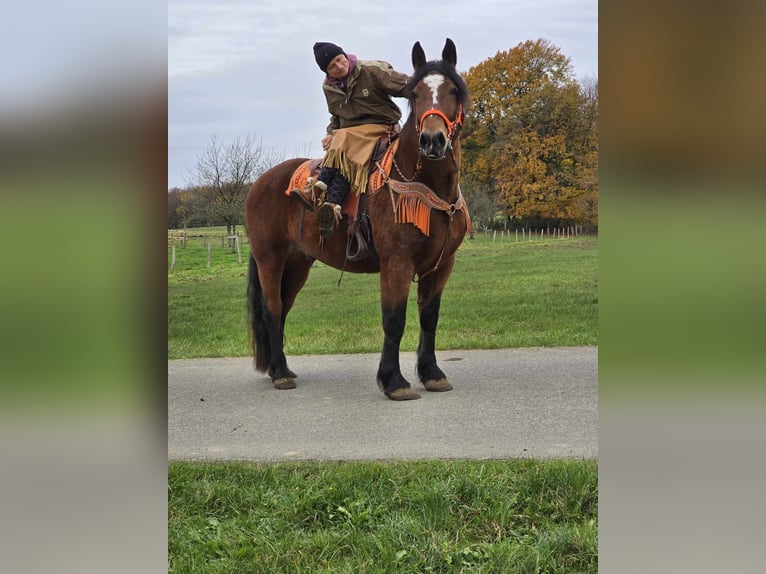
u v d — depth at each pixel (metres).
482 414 4.54
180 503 3.42
